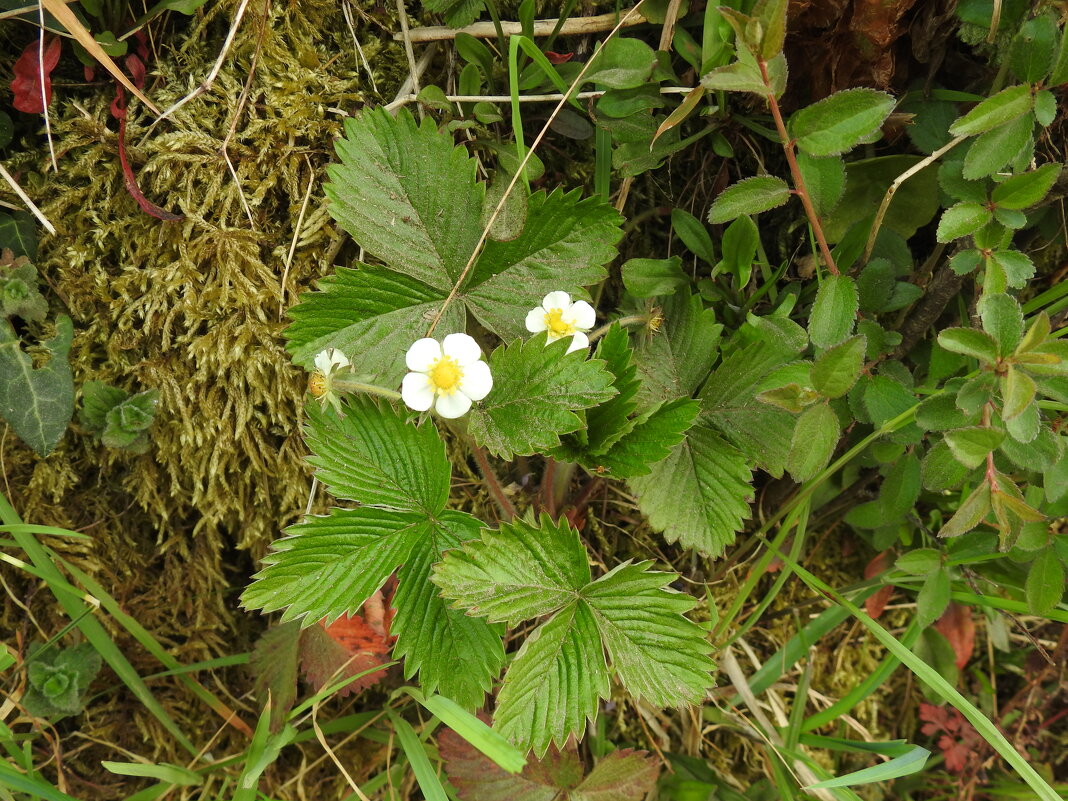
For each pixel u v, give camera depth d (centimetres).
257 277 18
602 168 18
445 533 17
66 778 20
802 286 20
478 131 19
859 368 15
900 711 24
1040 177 15
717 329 19
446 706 15
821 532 23
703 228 19
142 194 17
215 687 21
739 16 13
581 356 15
